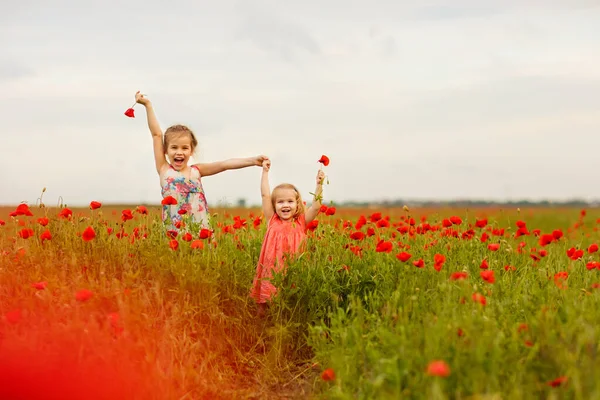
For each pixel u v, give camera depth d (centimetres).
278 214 588
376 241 629
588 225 1464
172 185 648
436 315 369
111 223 580
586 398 275
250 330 493
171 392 364
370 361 357
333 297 477
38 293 387
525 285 479
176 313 426
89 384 331
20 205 514
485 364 297
